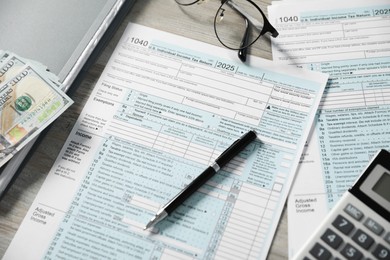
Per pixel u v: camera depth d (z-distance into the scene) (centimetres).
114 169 55
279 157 55
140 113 58
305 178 53
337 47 60
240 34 62
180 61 61
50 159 56
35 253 51
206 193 53
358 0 63
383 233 47
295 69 59
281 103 57
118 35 64
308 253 47
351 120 56
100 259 51
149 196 54
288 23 62
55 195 54
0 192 54
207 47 62
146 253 51
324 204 52
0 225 53
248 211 52
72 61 61
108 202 54
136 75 61
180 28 63
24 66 59
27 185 55
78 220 53
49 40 62
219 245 51
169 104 59
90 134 57
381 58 59
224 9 64
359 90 57
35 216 53
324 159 54
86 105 59
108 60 62
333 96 57
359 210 48
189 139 56
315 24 62
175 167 55
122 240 52
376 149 54
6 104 58
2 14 64
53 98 58
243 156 55
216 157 55
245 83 59
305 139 55
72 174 55
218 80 60
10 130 56
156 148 56
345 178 53
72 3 64
